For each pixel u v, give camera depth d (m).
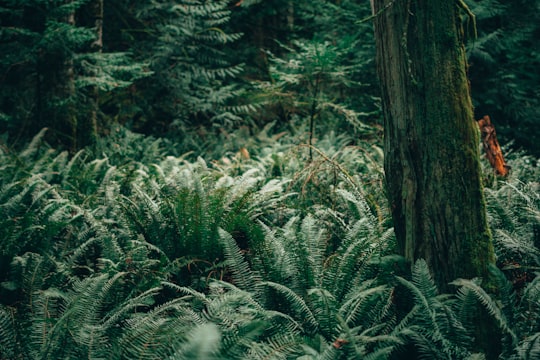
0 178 5.99
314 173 5.17
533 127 9.45
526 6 9.73
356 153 7.28
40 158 6.95
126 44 12.93
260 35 14.00
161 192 5.05
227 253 3.46
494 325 2.78
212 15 11.42
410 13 2.96
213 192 4.48
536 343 2.40
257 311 2.88
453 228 2.91
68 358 2.62
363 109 10.19
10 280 3.65
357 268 3.50
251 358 2.45
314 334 2.99
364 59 10.23
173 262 3.90
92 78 8.71
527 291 2.92
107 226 4.57
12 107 10.46
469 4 8.81
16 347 2.75
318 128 10.09
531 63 9.74
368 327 2.97
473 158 2.93
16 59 8.26
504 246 3.69
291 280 3.35
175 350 2.37
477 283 2.74
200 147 10.38
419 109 2.96
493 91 9.27
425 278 2.86
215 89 12.32
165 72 11.70
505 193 4.66
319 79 7.12
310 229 3.70
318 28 12.78
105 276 3.06
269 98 11.80
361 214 4.23
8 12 8.45
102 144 9.02
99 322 2.97
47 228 4.12
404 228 3.14
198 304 3.03
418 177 3.00
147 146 9.42
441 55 2.91
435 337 2.58
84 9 9.50
